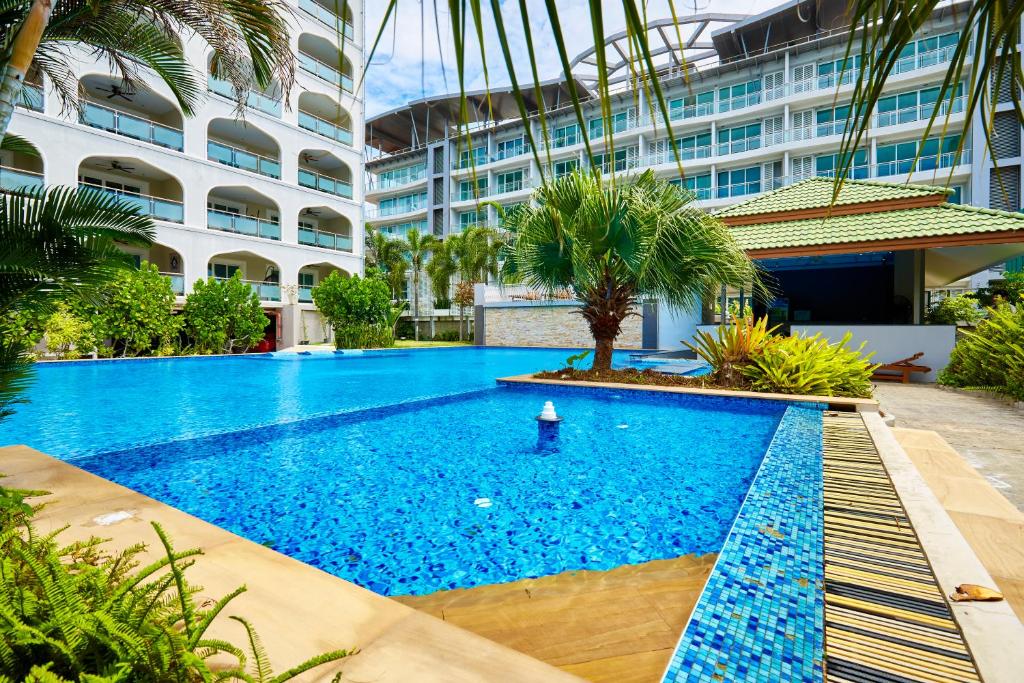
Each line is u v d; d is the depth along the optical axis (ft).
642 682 4.85
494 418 20.44
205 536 6.83
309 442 16.49
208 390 28.99
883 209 36.42
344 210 81.51
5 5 8.39
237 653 3.58
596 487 12.02
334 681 3.41
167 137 58.95
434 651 4.37
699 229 24.56
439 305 104.88
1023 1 3.23
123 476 12.92
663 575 7.61
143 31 12.89
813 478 10.12
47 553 4.52
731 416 20.70
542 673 4.11
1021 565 6.50
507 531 9.48
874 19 3.35
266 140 73.20
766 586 5.88
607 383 25.49
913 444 13.39
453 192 134.92
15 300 8.43
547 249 26.63
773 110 95.04
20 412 21.38
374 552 8.63
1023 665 4.40
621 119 104.37
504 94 101.30
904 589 5.77
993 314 25.88
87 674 3.08
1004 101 74.90
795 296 49.26
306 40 72.23
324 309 66.44
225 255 72.13
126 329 45.34
